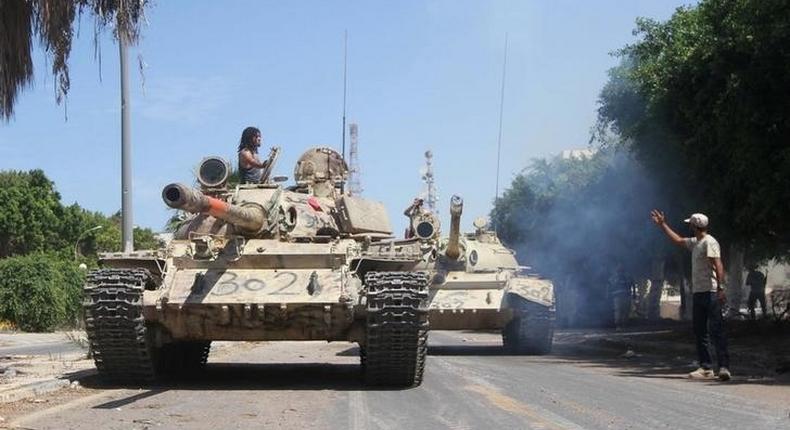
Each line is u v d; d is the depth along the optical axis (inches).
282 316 490.0
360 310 488.7
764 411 389.1
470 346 961.5
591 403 416.8
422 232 753.0
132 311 470.0
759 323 946.7
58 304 1433.3
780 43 631.2
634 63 879.7
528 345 809.5
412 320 464.8
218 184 546.0
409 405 412.8
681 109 730.8
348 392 470.6
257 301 482.9
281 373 588.4
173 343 535.2
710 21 715.4
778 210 684.1
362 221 610.5
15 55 509.0
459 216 789.9
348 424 352.8
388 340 468.8
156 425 351.6
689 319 1466.5
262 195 550.6
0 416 379.6
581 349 892.6
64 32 507.8
